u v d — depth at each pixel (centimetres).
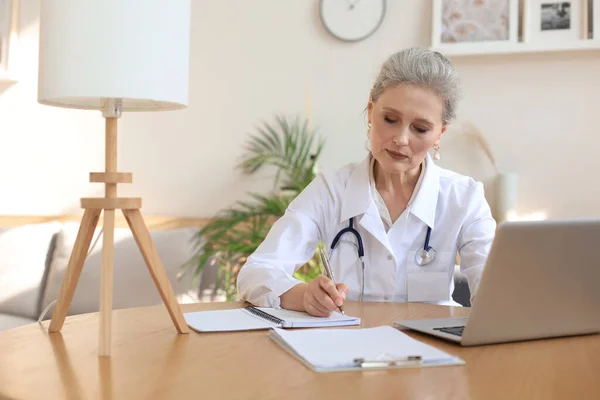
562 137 303
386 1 324
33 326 131
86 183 365
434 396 85
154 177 355
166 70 113
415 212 179
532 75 306
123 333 124
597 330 125
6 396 86
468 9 311
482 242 181
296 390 87
